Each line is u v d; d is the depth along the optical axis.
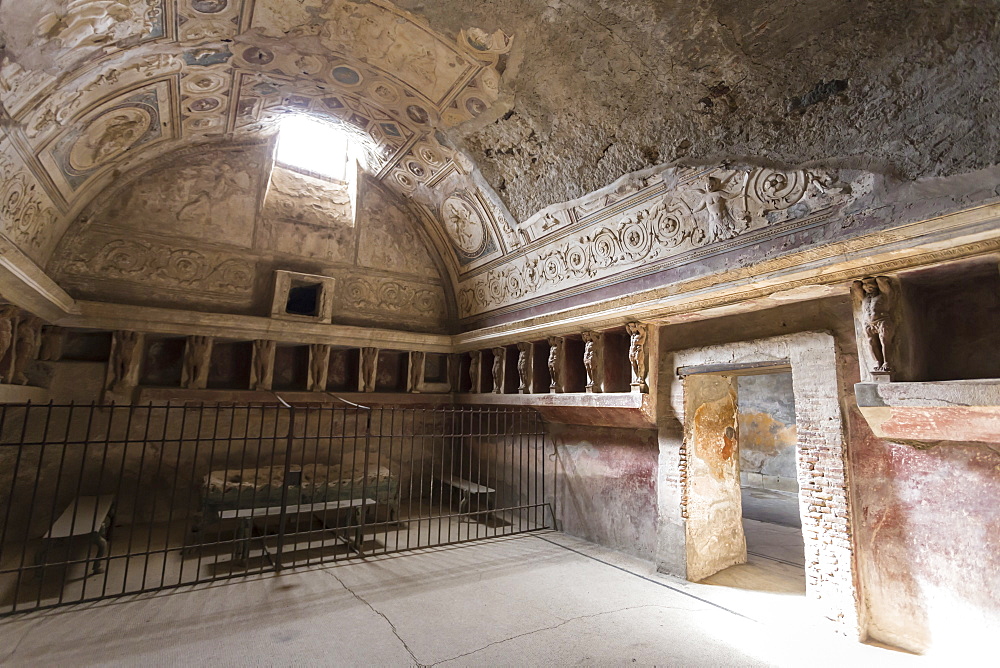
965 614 3.30
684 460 5.28
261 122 7.12
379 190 8.90
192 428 7.04
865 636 3.75
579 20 4.25
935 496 3.51
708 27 3.88
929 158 3.28
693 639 3.78
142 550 5.60
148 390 6.72
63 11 3.31
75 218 6.46
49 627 3.67
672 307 5.14
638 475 5.82
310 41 5.04
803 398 4.28
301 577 4.85
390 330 8.47
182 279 7.23
